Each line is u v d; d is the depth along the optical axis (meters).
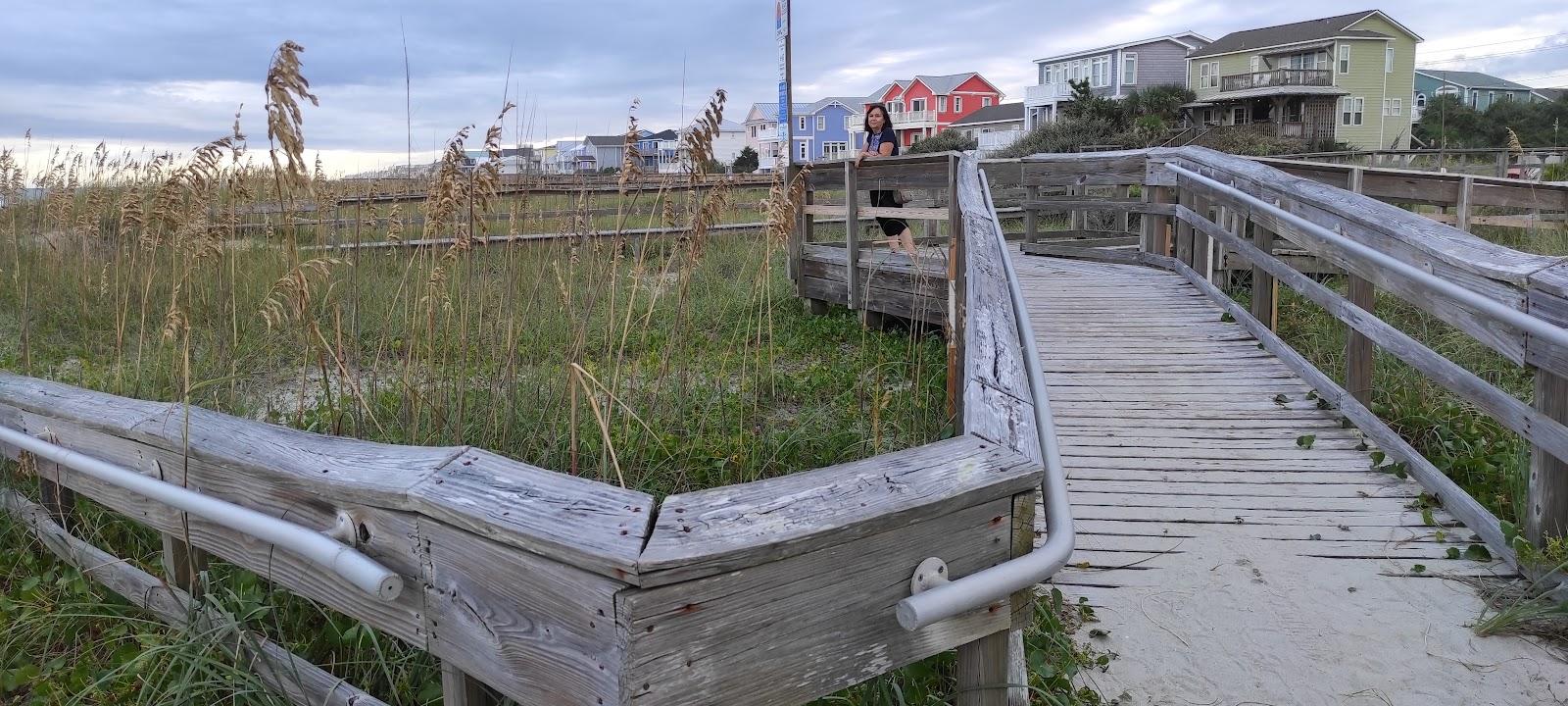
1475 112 47.38
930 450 2.00
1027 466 1.94
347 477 2.03
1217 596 3.44
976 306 3.45
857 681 1.76
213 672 2.47
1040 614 3.15
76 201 9.88
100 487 3.05
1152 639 3.18
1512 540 3.53
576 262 5.98
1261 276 6.56
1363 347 5.09
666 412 5.05
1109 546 3.84
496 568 1.75
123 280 7.96
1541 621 3.20
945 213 7.09
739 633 1.61
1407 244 4.42
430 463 2.01
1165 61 54.12
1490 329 3.77
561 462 4.07
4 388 3.49
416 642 1.96
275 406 5.06
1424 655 3.05
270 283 7.23
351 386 3.92
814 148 72.25
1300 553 3.75
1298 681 2.94
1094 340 6.65
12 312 8.17
